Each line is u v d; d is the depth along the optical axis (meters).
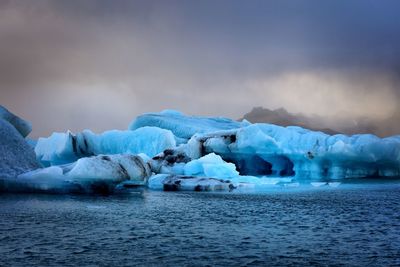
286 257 13.20
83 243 14.62
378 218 19.86
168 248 14.14
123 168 28.14
